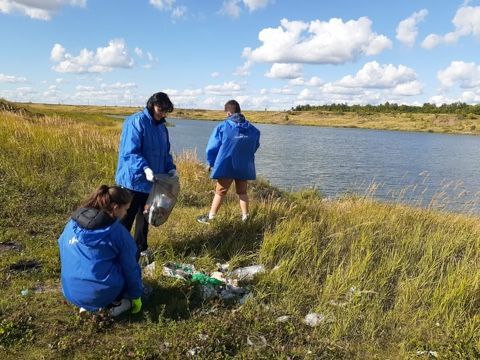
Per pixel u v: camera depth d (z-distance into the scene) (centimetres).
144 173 379
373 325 336
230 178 504
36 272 379
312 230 493
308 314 350
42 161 719
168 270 385
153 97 386
